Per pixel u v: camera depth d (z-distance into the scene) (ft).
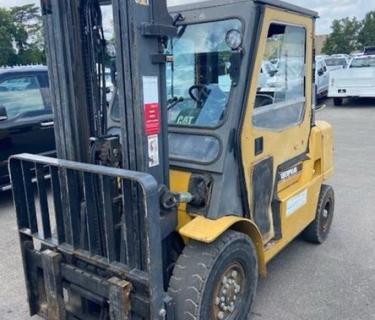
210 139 9.27
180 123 9.84
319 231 14.44
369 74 49.08
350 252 14.14
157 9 7.70
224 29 9.44
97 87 8.84
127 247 7.97
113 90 10.59
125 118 7.98
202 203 9.04
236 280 9.41
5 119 18.89
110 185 8.05
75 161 8.80
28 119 19.88
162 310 7.78
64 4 8.29
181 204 9.29
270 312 10.84
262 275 10.59
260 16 9.18
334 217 17.22
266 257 10.59
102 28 8.63
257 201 10.22
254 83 9.29
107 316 8.55
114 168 7.93
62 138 8.92
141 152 7.95
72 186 8.57
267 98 10.36
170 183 9.55
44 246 9.43
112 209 8.17
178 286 8.39
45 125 20.49
